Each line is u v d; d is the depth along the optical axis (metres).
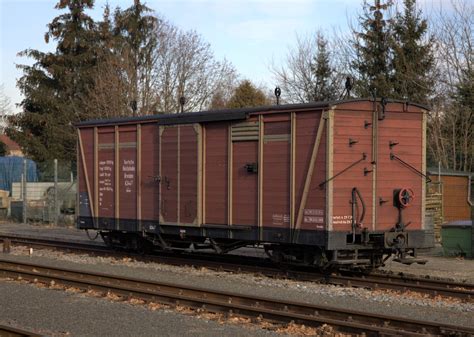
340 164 12.80
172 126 15.73
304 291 12.03
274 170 13.64
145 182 16.55
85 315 9.73
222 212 14.67
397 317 8.93
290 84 43.88
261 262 16.03
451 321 9.45
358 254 13.43
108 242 18.55
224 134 14.66
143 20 42.81
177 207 15.59
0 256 17.77
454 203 24.47
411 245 13.63
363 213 13.04
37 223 30.16
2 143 51.59
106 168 17.77
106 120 17.83
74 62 42.12
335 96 41.31
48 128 42.16
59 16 42.47
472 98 33.00
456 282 12.68
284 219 13.44
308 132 13.05
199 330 8.77
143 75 40.78
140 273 14.49
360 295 11.55
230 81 50.97
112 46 41.38
